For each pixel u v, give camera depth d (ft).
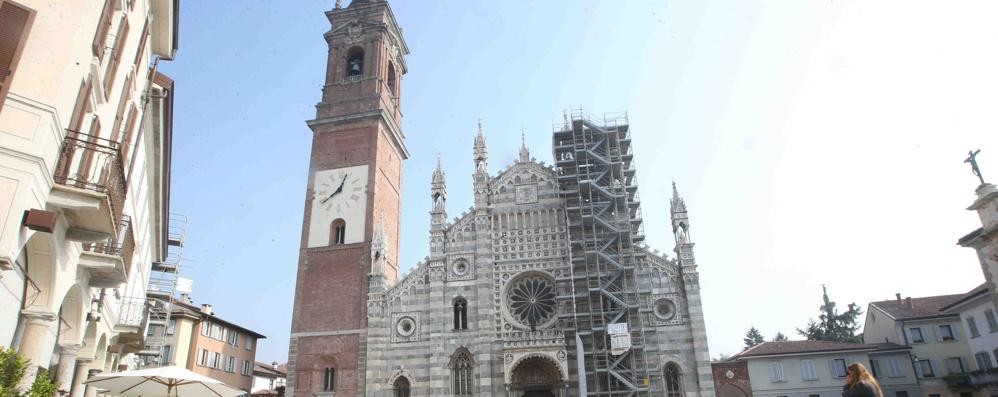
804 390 217.15
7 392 49.44
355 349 182.91
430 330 175.42
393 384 173.06
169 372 74.18
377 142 217.15
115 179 70.59
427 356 174.40
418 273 184.75
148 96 107.55
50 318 70.85
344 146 218.18
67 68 62.03
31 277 70.28
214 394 84.84
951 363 229.25
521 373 168.96
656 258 175.32
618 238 179.52
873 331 262.88
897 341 237.66
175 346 228.84
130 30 84.58
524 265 180.34
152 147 128.06
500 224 186.39
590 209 185.26
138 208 128.77
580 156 196.85
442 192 193.16
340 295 192.24
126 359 180.96
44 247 68.23
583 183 185.06
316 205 209.77
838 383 216.54
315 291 194.90
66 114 63.36
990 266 132.67
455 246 185.26
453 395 168.25
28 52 59.77
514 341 167.53
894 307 254.47
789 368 220.84
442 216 189.16
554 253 180.75
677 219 179.32
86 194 64.69
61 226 69.00
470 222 187.83
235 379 275.59
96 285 90.74
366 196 207.31
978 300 207.41
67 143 64.59
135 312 146.51
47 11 61.98
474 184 191.21
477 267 180.55
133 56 89.40
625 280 171.42
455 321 177.58
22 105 58.34
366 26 241.55
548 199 188.14
